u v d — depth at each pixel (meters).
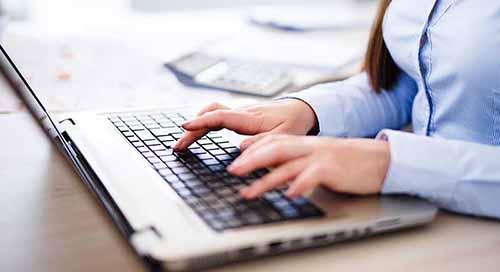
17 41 1.22
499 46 0.68
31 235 0.53
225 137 0.71
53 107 0.88
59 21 1.44
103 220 0.56
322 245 0.53
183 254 0.46
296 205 0.54
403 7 0.82
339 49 1.25
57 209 0.58
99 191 0.59
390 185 0.58
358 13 1.62
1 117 0.83
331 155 0.58
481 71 0.69
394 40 0.83
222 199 0.55
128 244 0.52
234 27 1.43
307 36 1.37
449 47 0.73
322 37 1.37
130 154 0.66
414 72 0.81
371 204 0.56
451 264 0.52
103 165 0.62
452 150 0.61
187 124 0.67
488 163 0.61
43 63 1.09
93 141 0.69
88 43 1.24
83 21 1.45
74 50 1.19
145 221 0.50
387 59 0.87
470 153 0.61
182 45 1.26
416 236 0.56
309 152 0.58
